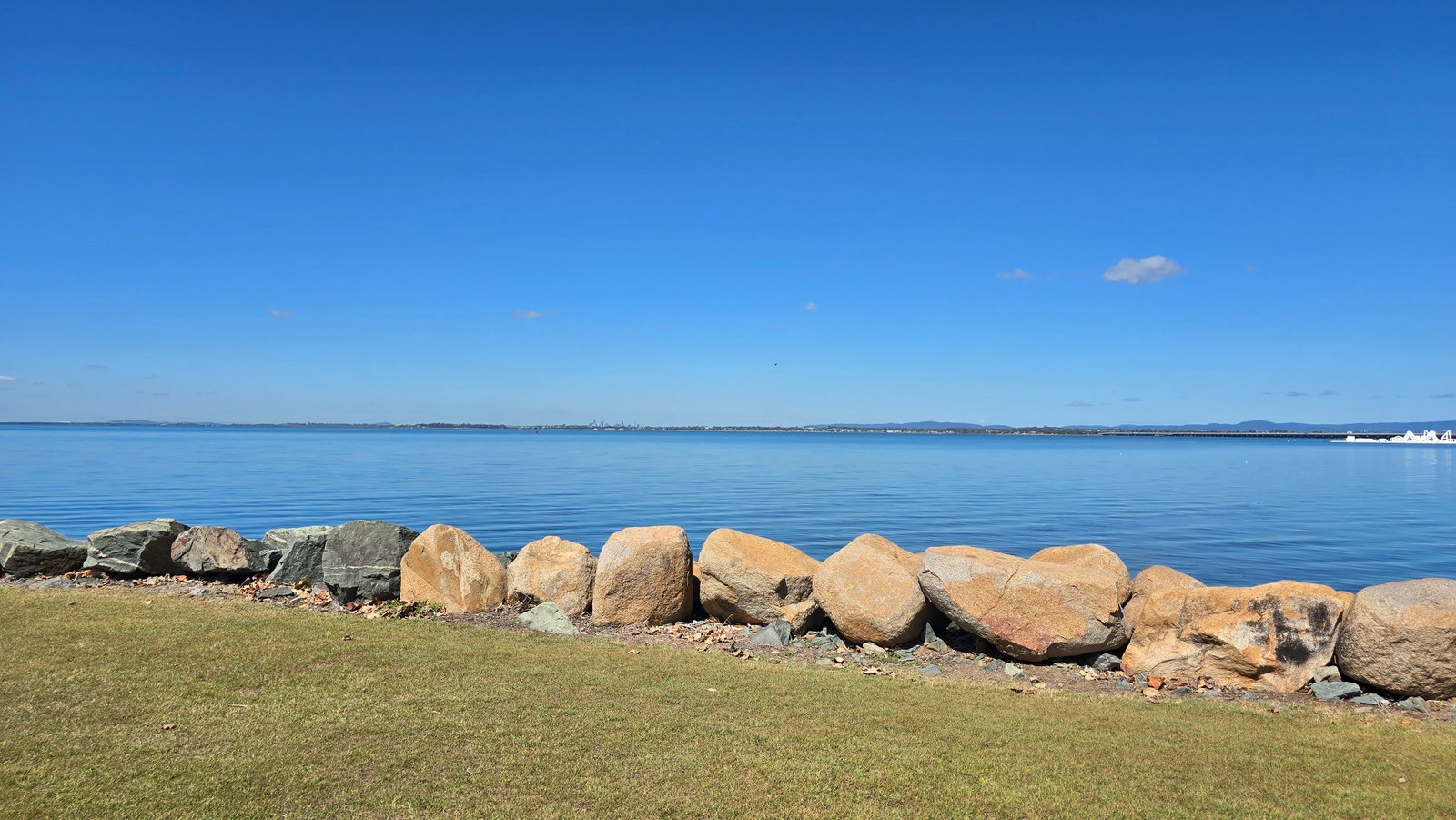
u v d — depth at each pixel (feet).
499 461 280.51
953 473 244.42
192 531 47.83
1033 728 25.98
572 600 39.93
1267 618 32.58
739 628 39.47
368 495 148.15
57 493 143.43
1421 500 165.89
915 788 21.08
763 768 21.90
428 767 21.22
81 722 23.32
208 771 20.56
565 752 22.48
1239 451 493.77
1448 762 24.04
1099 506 147.23
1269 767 23.32
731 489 177.88
